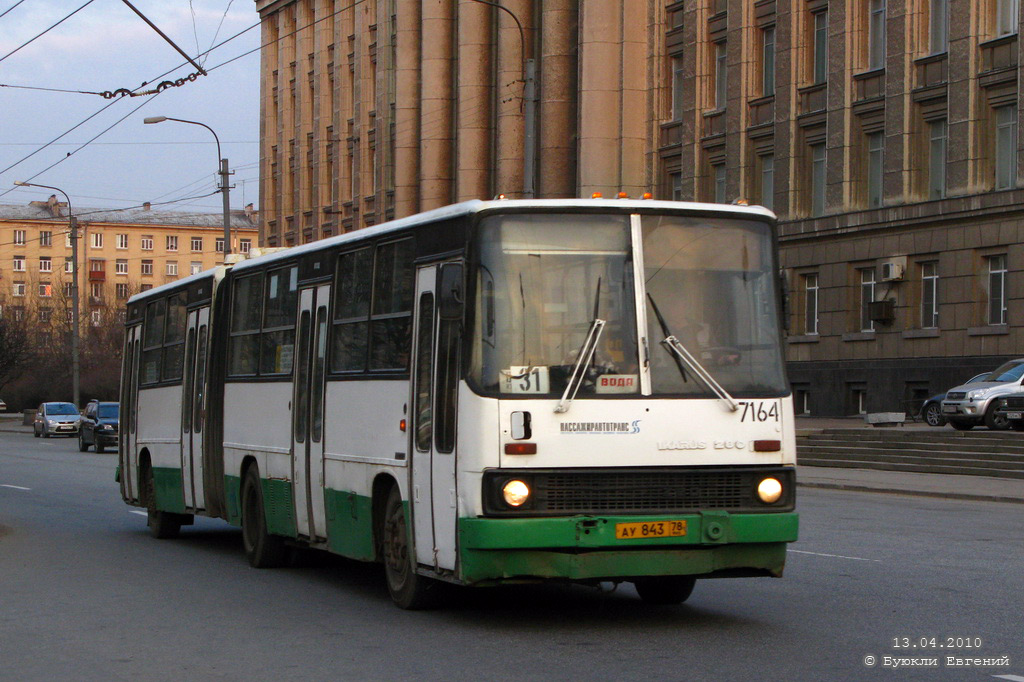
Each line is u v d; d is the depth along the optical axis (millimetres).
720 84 42906
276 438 12812
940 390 35562
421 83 54312
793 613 9875
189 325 15766
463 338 8938
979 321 34656
